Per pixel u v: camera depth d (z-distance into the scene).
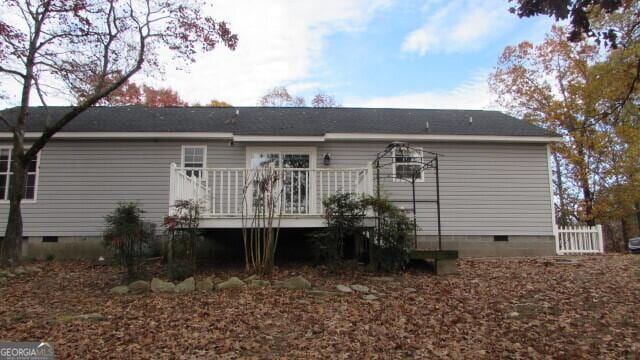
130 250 8.42
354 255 9.66
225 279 8.48
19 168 10.99
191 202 9.14
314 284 8.08
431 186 13.25
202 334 5.56
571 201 24.53
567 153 21.67
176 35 12.51
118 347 5.16
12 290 8.12
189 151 13.16
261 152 13.15
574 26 5.48
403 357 4.98
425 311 6.59
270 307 6.66
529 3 5.37
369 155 13.31
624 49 7.40
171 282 8.20
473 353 5.12
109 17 11.92
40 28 11.56
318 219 9.47
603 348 5.29
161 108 15.75
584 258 11.87
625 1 7.35
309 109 16.36
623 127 18.22
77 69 12.48
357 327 5.87
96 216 12.73
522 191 13.45
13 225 10.73
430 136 13.14
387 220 9.09
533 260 11.47
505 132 13.49
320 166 13.12
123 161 13.02
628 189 20.53
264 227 9.07
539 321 6.22
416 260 9.88
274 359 4.86
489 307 6.82
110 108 15.45
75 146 12.99
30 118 13.91
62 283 8.72
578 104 20.16
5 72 11.50
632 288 7.75
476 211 13.27
